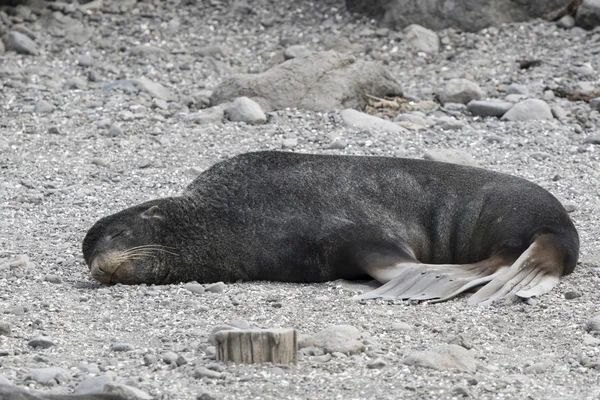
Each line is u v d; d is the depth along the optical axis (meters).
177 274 31.39
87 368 22.83
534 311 27.91
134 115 53.06
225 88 55.25
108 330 26.23
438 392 21.64
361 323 26.69
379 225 31.97
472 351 24.48
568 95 56.78
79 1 71.06
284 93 54.28
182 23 68.94
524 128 51.66
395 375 22.70
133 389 20.56
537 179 44.28
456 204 32.84
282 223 31.70
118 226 31.08
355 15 69.38
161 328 26.36
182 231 31.45
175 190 42.59
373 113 54.62
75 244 35.66
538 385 22.41
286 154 33.19
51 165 46.12
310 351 23.98
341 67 55.59
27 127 51.41
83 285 31.05
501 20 66.38
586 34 64.69
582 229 37.41
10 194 41.69
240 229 31.67
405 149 48.16
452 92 56.25
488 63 62.09
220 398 21.16
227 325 25.78
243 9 70.75
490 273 30.50
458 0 66.38
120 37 66.81
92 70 61.69
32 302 28.73
